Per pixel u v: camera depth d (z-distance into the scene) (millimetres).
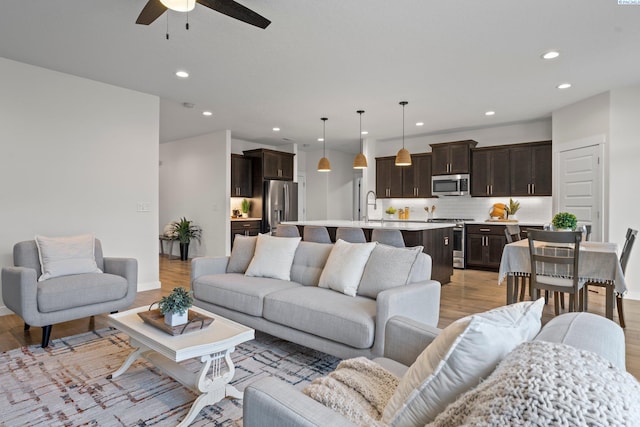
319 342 2414
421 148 7539
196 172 7562
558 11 2725
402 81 4230
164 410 1991
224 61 3703
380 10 2727
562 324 1069
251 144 8422
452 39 3188
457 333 977
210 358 1946
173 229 7539
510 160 6359
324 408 943
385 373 1380
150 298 4309
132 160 4625
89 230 4254
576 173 5102
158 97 4859
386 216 7996
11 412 1955
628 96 4426
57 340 2986
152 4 2201
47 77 3939
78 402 2059
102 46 3373
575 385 639
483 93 4680
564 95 4766
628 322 3502
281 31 3064
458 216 7168
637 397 655
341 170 9797
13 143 3730
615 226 4508
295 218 8242
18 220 3762
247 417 1024
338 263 2838
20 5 2680
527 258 3424
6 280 2988
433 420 940
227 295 2992
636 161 4398
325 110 5527
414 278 2521
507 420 636
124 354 2715
